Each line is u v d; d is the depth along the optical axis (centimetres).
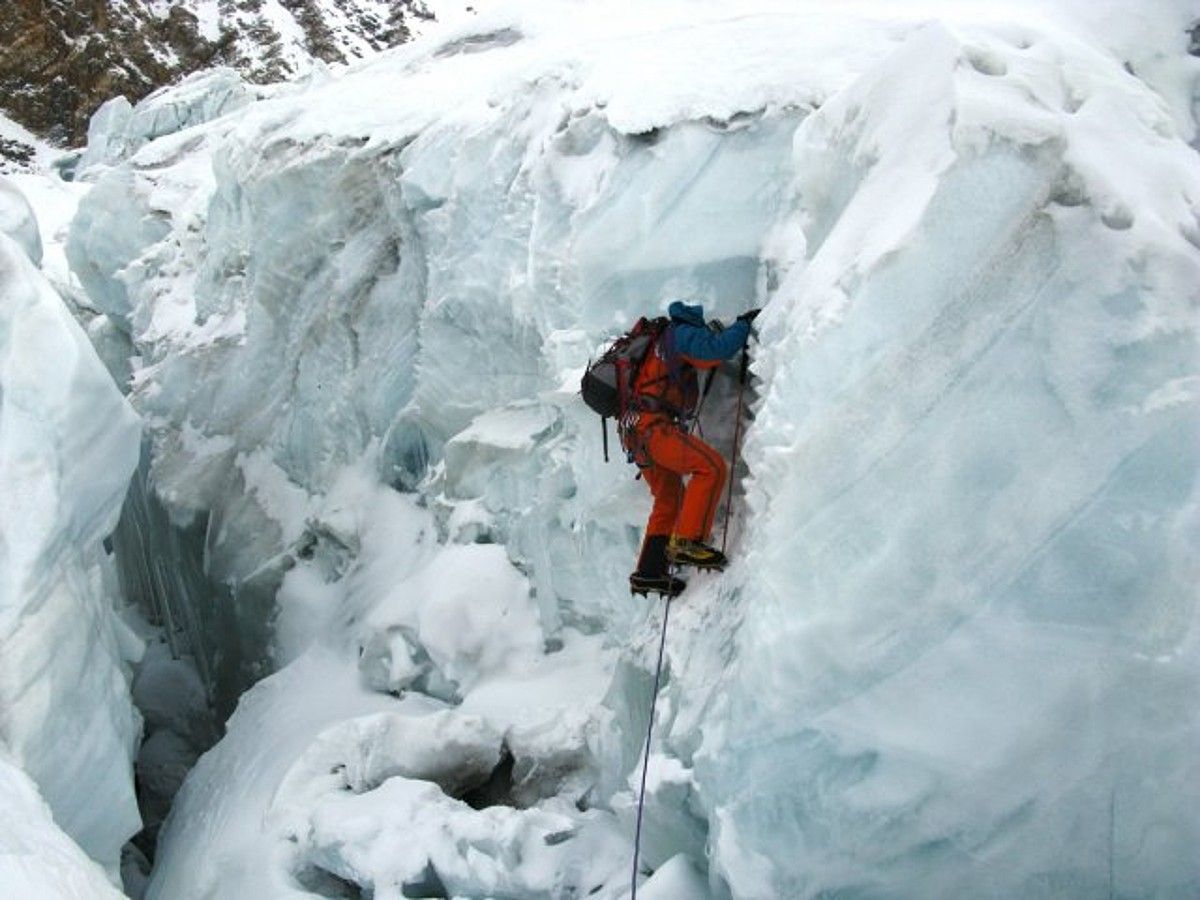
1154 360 244
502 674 513
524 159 527
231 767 543
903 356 265
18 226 595
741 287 402
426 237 622
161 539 888
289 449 756
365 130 686
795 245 385
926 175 276
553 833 386
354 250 695
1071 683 247
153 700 881
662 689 359
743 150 404
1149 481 242
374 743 453
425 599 548
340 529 666
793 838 281
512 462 530
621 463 431
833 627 269
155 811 759
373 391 679
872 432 268
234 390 820
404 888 387
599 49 522
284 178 718
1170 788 243
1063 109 278
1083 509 246
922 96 293
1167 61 350
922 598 259
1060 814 251
